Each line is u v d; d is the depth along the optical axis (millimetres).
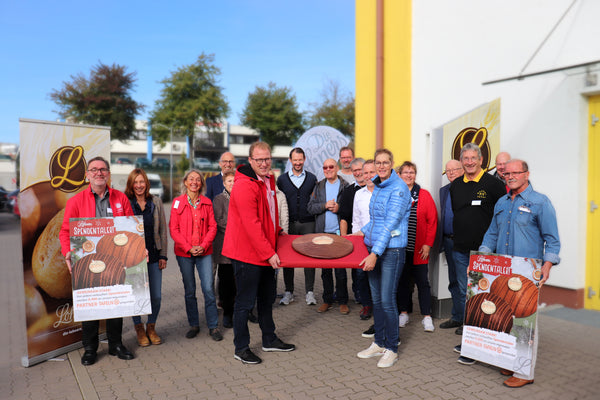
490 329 3613
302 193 5852
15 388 3572
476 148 4281
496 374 3664
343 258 3910
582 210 5223
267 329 4285
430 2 7156
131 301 3959
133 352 4312
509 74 5934
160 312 5688
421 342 4430
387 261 3842
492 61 6160
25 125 3965
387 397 3295
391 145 8117
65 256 3918
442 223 4867
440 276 5168
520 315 3463
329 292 5629
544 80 5488
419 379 3590
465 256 4387
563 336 4426
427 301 4785
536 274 3410
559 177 5367
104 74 36500
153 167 38438
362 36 8562
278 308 5785
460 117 5219
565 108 5281
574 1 5160
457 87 6742
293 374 3742
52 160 4164
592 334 4473
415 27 7477
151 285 4469
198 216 4605
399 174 4855
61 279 4258
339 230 5727
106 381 3652
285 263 3852
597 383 3457
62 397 3408
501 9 6008
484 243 3977
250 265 3977
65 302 4293
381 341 4105
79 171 4375
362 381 3576
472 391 3363
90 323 4020
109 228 3957
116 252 3957
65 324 4301
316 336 4703
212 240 4617
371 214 3996
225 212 4910
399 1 7770
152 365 3980
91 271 3916
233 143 54750
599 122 5094
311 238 4324
